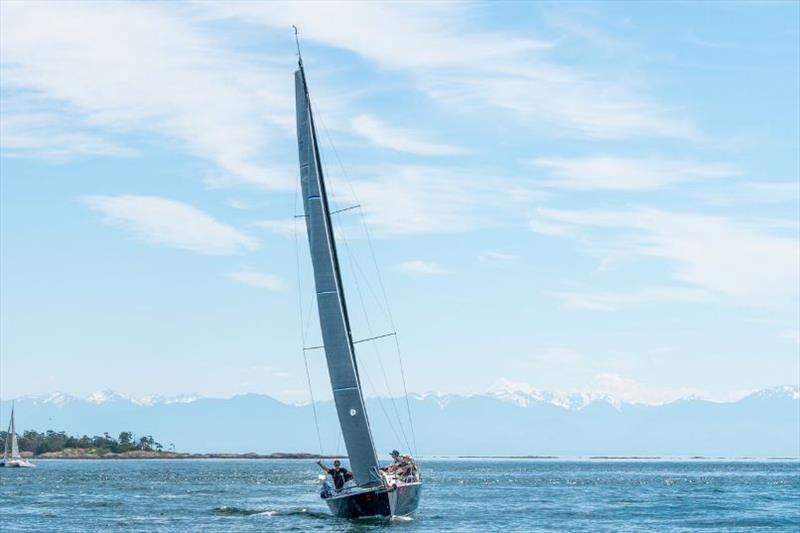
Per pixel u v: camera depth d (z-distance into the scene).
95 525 89.06
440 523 89.00
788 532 85.62
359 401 79.75
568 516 99.06
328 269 80.56
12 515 99.69
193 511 104.50
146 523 90.44
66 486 162.88
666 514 102.50
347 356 80.06
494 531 83.38
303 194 82.00
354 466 79.75
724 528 88.31
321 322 80.56
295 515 98.50
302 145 82.00
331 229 81.62
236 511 103.69
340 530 80.19
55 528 86.69
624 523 92.44
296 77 82.50
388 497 77.50
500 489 161.88
